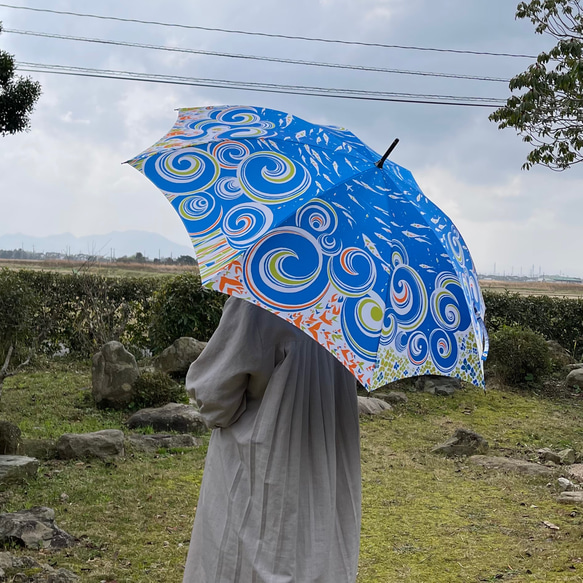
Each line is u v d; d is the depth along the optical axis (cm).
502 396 1093
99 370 861
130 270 1479
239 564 229
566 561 454
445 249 240
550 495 609
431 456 736
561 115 941
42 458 628
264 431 232
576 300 1455
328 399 244
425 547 475
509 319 1453
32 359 1115
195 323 1169
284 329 238
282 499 230
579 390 1173
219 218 216
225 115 275
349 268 211
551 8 888
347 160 246
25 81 1039
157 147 247
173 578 396
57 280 1285
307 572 230
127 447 668
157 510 511
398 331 211
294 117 276
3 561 384
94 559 416
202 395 236
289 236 209
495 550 473
